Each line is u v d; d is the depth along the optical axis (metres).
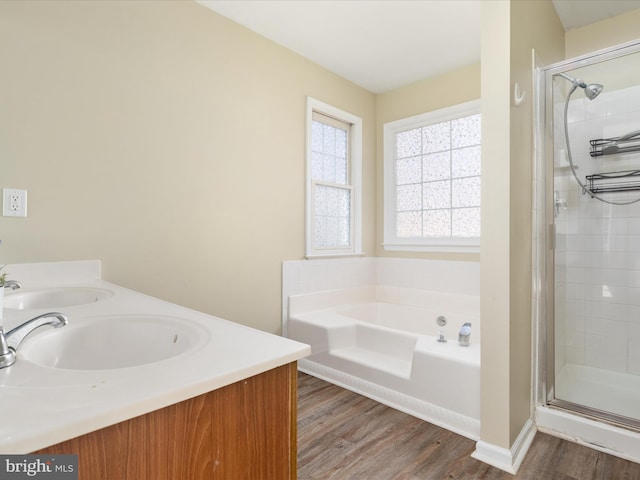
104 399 0.51
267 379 0.70
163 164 2.05
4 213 1.51
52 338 0.89
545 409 1.88
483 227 1.65
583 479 1.48
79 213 1.73
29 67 1.58
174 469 0.56
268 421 0.71
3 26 1.51
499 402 1.59
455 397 1.84
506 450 1.57
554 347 2.12
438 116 3.17
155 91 2.01
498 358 1.60
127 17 1.90
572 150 2.37
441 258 3.14
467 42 2.64
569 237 2.42
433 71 3.11
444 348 1.99
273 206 2.67
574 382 2.28
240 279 2.46
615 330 2.33
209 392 0.61
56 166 1.66
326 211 3.20
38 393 0.52
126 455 0.51
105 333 0.99
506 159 1.58
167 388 0.55
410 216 3.42
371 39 2.62
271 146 2.65
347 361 2.38
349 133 3.41
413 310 3.15
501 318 1.59
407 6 2.23
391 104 3.50
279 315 2.73
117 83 1.86
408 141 3.44
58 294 1.50
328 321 2.62
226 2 2.20
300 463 1.57
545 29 2.10
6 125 1.52
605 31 2.42
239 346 0.76
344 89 3.25
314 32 2.53
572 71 2.06
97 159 1.79
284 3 2.21
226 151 2.37
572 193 2.40
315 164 3.12
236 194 2.43
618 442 1.66
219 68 2.32
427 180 3.30
